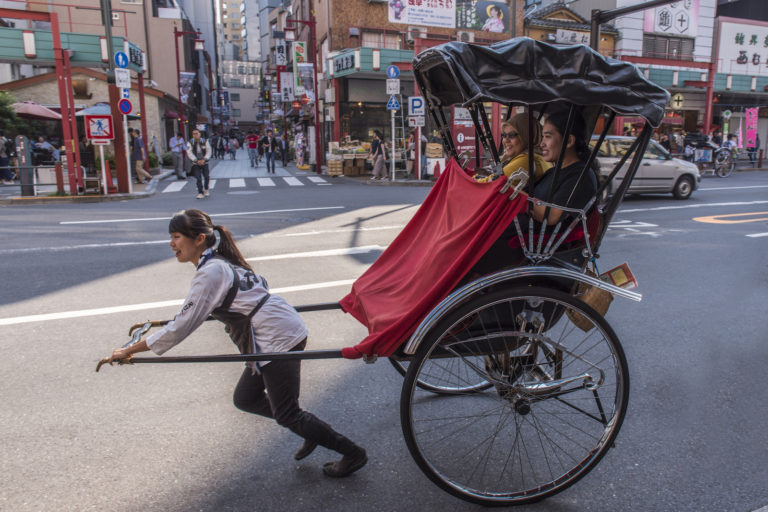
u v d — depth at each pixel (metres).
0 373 3.88
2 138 19.17
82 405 3.45
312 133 26.64
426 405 3.50
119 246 8.03
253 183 19.11
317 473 2.79
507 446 3.05
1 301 5.46
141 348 2.35
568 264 2.71
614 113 2.65
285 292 5.79
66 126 14.42
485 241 2.51
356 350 2.42
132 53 17.78
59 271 6.61
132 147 18.69
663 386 3.73
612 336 2.59
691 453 2.96
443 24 25.34
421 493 2.64
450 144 3.31
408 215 10.84
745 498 2.59
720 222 10.21
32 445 3.00
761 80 29.69
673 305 5.41
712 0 29.64
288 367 2.56
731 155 21.47
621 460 2.91
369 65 21.59
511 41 2.56
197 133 14.16
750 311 5.23
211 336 4.62
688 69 29.19
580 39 27.81
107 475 2.74
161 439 3.08
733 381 3.80
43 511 2.46
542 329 2.70
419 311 2.46
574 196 2.66
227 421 3.28
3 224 10.02
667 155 13.48
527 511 2.52
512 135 3.01
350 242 8.31
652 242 8.38
